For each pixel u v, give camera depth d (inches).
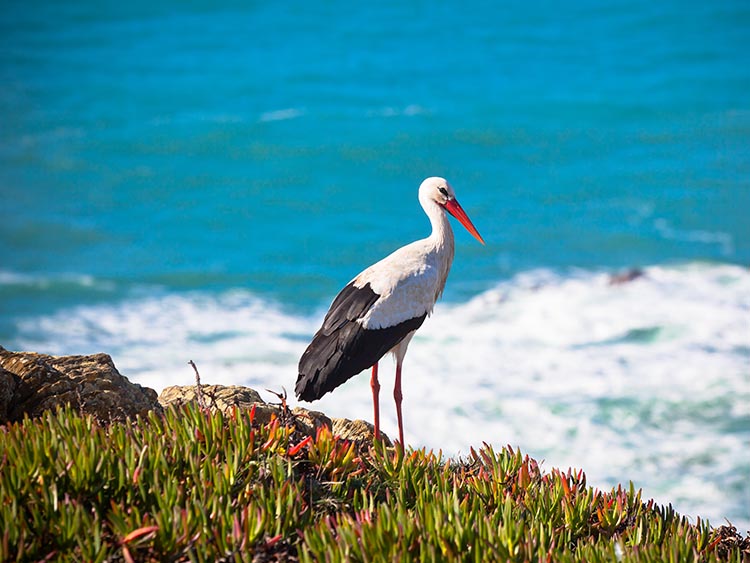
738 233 976.3
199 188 1178.6
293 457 251.0
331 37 1780.3
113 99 1515.7
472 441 541.3
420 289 327.6
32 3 2036.2
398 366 332.5
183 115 1439.5
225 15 1923.0
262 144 1311.5
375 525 208.8
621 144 1288.1
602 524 250.5
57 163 1266.0
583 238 976.9
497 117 1391.5
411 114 1407.5
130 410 284.8
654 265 875.4
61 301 829.8
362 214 1096.8
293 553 211.9
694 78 1519.4
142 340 721.0
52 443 222.2
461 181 1182.9
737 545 265.3
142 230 1052.5
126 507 214.5
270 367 656.4
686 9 1846.7
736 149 1252.5
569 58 1633.9
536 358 657.6
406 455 272.1
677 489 486.3
